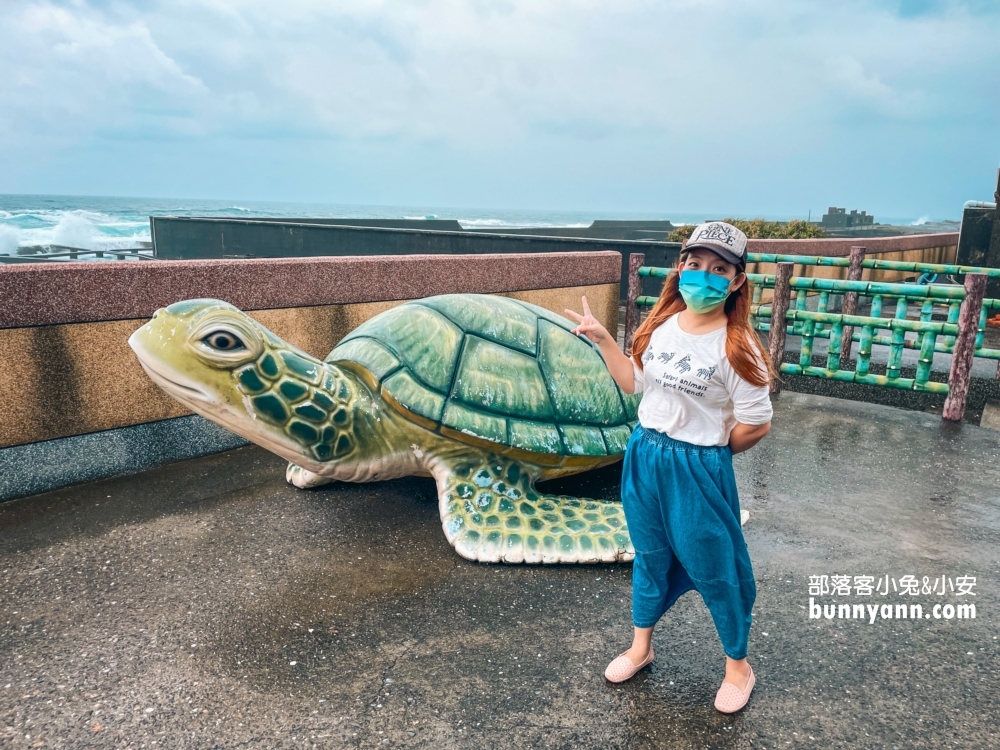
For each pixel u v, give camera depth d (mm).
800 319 5957
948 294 5180
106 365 3857
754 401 1918
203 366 2908
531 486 3500
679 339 2014
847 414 5496
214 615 2629
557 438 3428
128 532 3297
